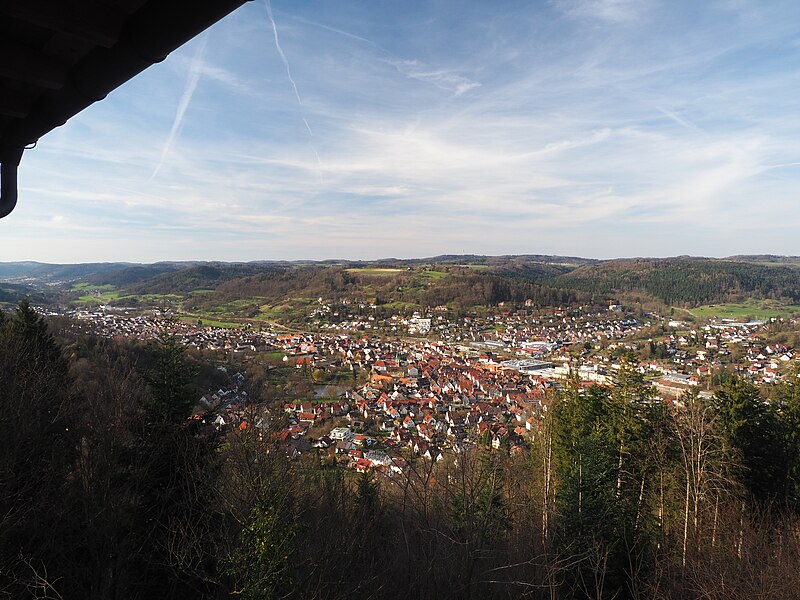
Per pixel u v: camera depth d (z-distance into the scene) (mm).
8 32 2123
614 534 14633
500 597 10484
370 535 11297
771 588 12102
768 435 20906
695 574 13766
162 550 10070
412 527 10445
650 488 21609
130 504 10578
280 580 8086
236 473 9312
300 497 9633
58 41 2137
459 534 9703
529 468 24062
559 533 14023
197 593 10102
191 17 1785
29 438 12133
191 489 10414
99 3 1868
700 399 23062
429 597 8930
